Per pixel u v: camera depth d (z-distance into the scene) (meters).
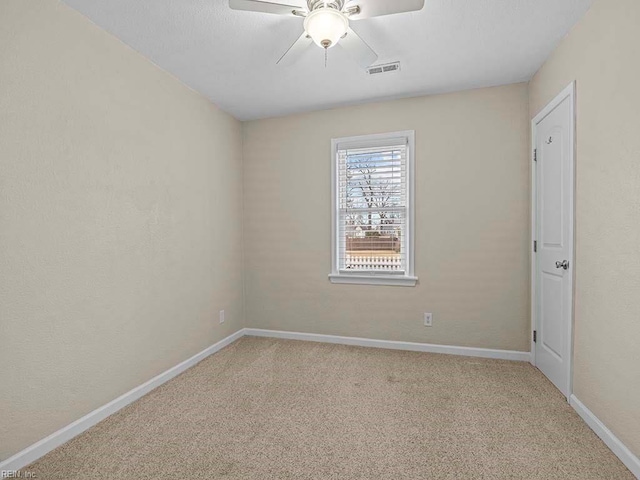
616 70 1.66
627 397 1.60
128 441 1.83
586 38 1.92
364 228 3.35
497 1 1.84
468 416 2.05
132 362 2.29
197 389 2.45
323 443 1.81
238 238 3.63
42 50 1.71
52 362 1.78
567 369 2.20
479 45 2.28
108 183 2.10
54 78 1.77
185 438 1.86
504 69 2.63
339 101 3.22
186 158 2.82
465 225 3.02
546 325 2.57
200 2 1.81
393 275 3.25
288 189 3.56
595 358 1.87
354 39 1.93
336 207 3.41
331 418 2.05
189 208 2.86
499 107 2.91
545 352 2.59
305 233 3.52
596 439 1.81
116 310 2.16
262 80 2.76
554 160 2.38
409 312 3.21
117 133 2.16
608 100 1.72
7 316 1.57
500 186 2.92
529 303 2.87
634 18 1.52
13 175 1.59
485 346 3.01
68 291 1.85
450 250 3.07
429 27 2.08
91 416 1.97
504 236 2.93
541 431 1.89
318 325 3.51
